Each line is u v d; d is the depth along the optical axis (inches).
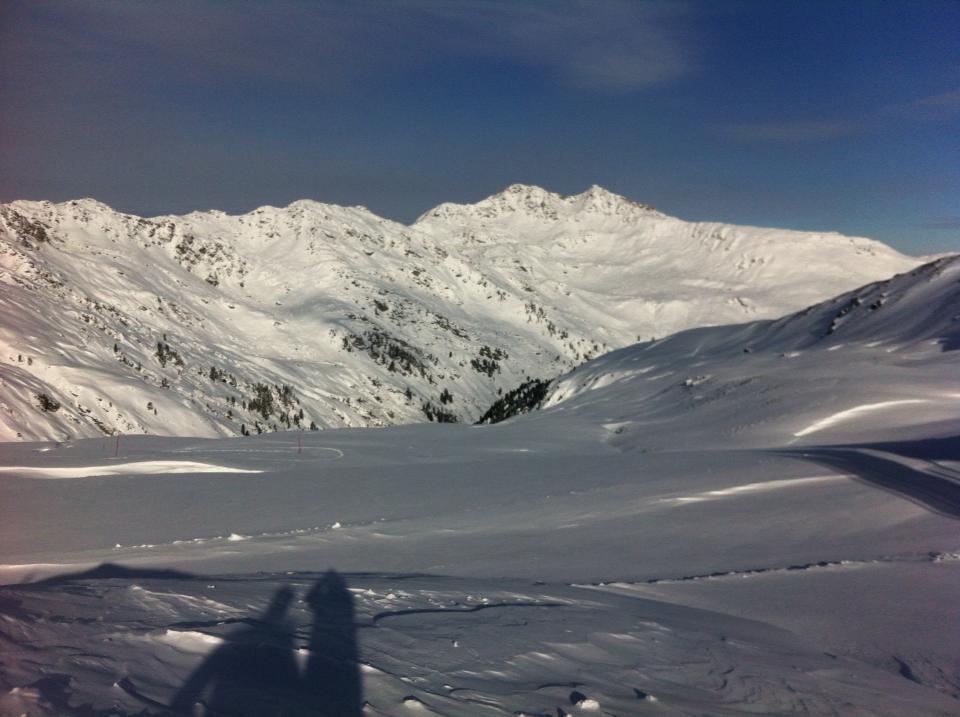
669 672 283.4
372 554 557.0
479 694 234.8
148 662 226.5
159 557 551.2
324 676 231.6
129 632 253.6
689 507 669.3
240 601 327.0
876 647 333.4
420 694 226.8
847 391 1354.6
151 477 1037.8
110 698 194.9
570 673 268.7
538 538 596.4
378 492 877.2
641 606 384.8
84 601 303.4
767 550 523.5
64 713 182.1
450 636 297.0
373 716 205.0
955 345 1557.6
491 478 949.2
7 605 286.5
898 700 274.7
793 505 644.7
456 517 695.1
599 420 1835.6
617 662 287.7
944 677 301.1
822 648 332.8
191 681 214.7
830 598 404.8
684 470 876.6
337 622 304.0
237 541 607.2
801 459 872.9
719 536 569.3
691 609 388.5
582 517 661.3
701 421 1475.1
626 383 2367.1
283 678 225.6
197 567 517.0
